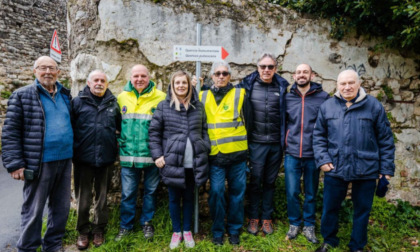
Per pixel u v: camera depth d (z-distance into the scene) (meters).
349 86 2.24
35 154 2.10
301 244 2.63
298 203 2.75
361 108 2.29
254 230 2.79
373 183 2.30
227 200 3.27
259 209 3.15
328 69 3.76
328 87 3.78
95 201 2.55
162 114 2.41
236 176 2.54
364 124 2.26
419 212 3.45
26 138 2.09
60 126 2.21
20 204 3.68
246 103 2.59
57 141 2.18
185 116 2.39
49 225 2.40
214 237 2.60
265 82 2.72
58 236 2.45
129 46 2.99
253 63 3.47
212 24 3.26
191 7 3.18
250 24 3.44
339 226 3.03
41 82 2.16
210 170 2.52
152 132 2.40
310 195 2.69
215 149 2.45
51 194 2.35
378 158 2.27
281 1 4.08
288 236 2.71
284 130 2.72
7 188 4.39
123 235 2.57
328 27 3.76
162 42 3.09
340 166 2.28
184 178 2.32
